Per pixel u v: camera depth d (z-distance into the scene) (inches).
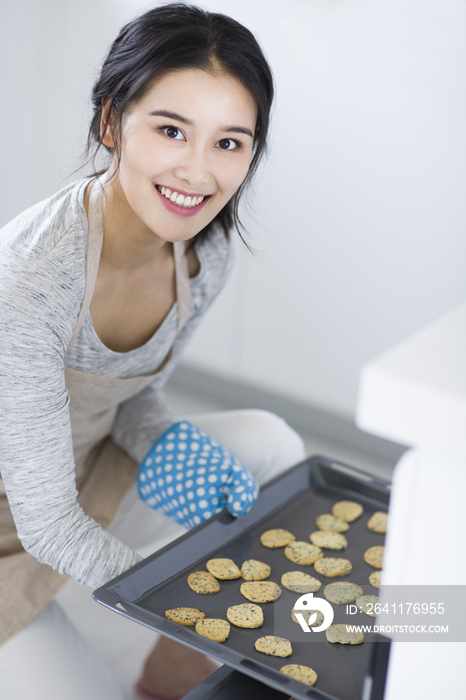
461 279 74.5
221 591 34.8
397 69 71.1
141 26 33.3
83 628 54.0
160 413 50.9
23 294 35.0
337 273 81.1
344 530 40.6
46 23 84.6
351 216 78.2
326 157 77.2
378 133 74.0
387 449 84.9
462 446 15.2
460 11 66.5
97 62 82.9
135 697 50.0
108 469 50.3
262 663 28.4
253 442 51.6
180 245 43.1
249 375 91.1
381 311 80.1
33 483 36.1
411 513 18.3
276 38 75.5
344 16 71.9
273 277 84.7
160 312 44.9
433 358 16.7
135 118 33.6
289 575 36.3
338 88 74.3
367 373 16.0
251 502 41.0
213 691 28.1
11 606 40.2
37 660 38.3
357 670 29.4
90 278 38.1
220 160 34.6
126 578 33.6
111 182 37.7
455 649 19.0
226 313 89.4
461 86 68.4
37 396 35.5
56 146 89.7
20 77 88.3
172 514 44.9
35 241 36.6
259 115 36.1
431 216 74.1
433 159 72.2
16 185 94.6
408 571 18.9
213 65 32.6
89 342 41.0
